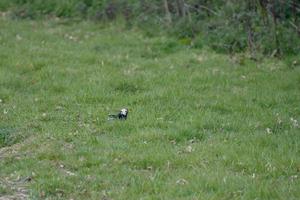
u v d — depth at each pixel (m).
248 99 33.06
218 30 44.81
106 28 49.81
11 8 56.72
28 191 22.84
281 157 25.09
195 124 29.11
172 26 47.12
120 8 52.16
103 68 38.44
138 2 51.53
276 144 26.88
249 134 28.12
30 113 31.12
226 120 29.78
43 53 41.53
